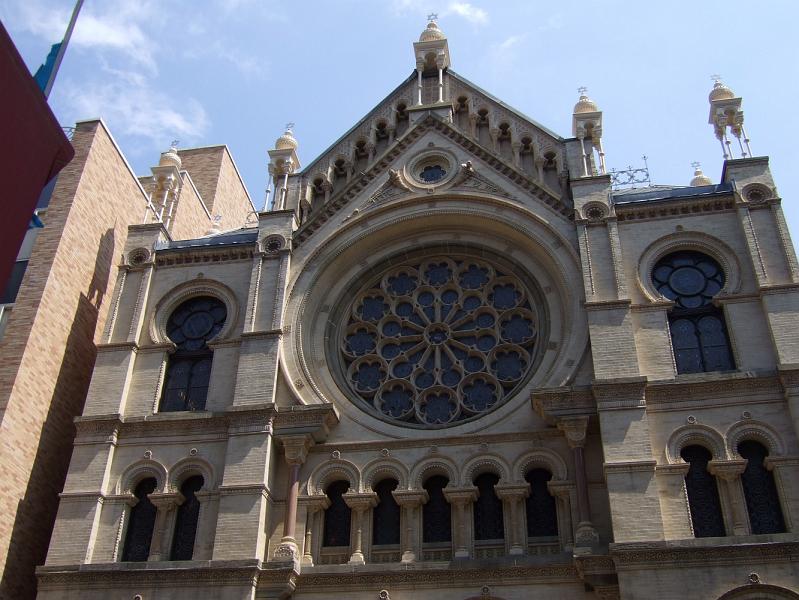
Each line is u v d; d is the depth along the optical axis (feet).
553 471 91.04
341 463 96.07
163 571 88.28
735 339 93.66
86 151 123.03
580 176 108.99
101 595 88.74
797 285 93.76
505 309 106.52
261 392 99.09
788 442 85.51
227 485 92.73
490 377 101.35
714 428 87.76
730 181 104.17
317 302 109.81
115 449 99.76
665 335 95.04
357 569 87.71
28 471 101.30
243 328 106.01
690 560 78.84
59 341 110.52
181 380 106.83
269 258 111.14
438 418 100.07
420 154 116.88
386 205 112.78
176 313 112.47
